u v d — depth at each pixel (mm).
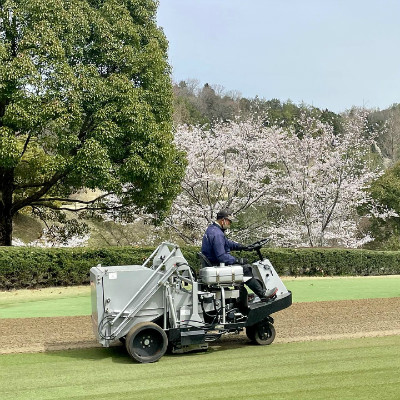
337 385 5484
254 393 5227
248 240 23719
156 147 16188
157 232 24000
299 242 23875
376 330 8492
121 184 17531
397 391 5285
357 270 19891
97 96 15578
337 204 23469
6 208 17719
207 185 22047
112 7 17094
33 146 18250
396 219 29609
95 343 7637
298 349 7180
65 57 15805
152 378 5781
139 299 6664
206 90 67188
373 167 30594
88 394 5227
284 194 23500
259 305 7277
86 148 15133
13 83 14711
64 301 12555
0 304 12117
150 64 17203
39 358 6762
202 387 5434
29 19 15586
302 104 48500
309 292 14219
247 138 22703
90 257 15531
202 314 7020
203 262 7238
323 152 23469
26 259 14508
